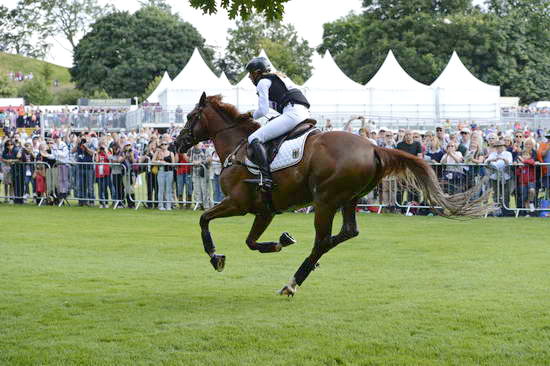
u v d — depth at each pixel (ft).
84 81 301.22
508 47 244.01
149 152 72.90
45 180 71.92
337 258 38.40
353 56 258.16
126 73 293.84
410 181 28.32
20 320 24.82
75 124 146.61
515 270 34.01
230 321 24.45
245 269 35.37
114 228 52.13
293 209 29.94
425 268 35.04
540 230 49.52
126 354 20.75
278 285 31.22
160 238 46.70
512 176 58.29
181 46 304.71
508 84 243.81
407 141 61.72
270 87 29.89
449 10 263.29
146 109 131.13
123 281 32.04
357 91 138.72
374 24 252.42
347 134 28.50
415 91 140.05
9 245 43.45
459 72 144.97
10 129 143.95
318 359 20.17
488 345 21.31
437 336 22.29
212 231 50.21
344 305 26.81
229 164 30.50
